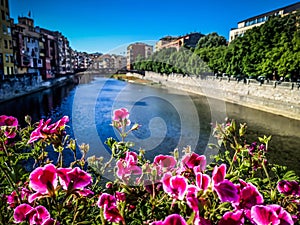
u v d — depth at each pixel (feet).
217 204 4.20
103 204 3.59
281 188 4.73
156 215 3.94
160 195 4.51
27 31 178.81
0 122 5.42
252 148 6.23
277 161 40.45
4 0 118.93
